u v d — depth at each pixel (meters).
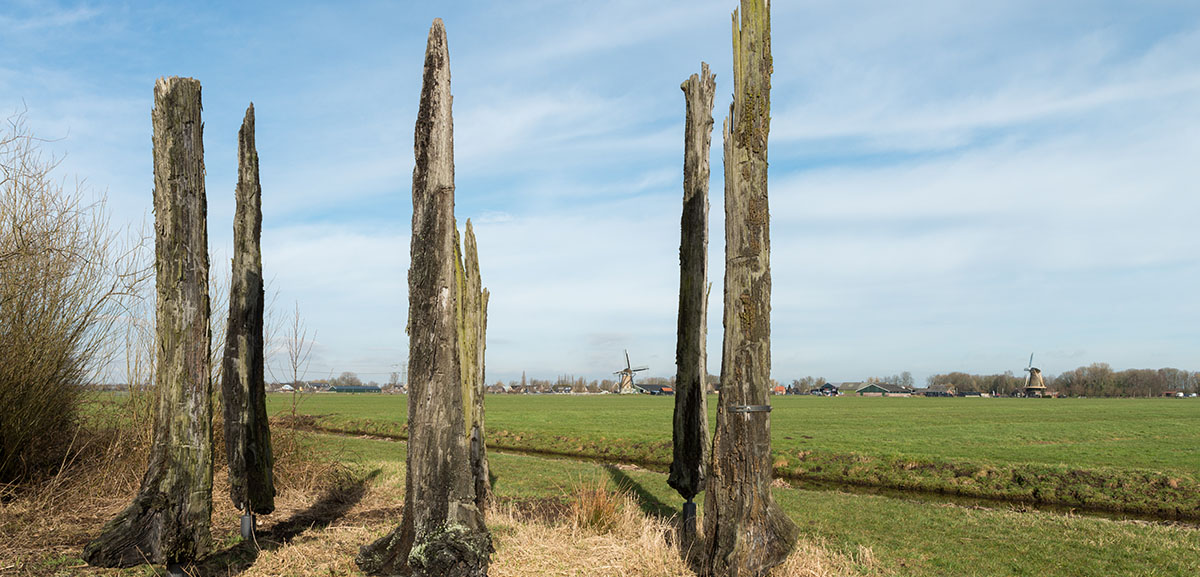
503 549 7.07
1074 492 14.69
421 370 5.04
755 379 6.13
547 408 57.00
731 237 6.28
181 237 5.47
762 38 6.30
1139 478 14.93
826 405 67.94
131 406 10.27
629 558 6.70
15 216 9.08
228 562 6.51
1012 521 9.79
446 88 5.17
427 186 5.09
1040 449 22.53
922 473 17.09
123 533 5.13
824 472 18.33
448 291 5.08
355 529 7.93
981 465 17.11
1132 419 41.09
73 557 6.48
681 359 7.78
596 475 13.62
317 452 12.30
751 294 6.17
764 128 6.28
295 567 6.43
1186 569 7.30
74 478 9.07
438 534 4.86
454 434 5.04
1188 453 21.52
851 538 8.61
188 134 5.54
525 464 16.28
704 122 8.00
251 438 7.31
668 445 22.25
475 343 8.78
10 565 6.05
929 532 9.05
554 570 6.35
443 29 5.19
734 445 6.12
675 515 9.16
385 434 30.11
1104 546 8.29
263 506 7.39
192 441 5.43
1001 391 155.00
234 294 7.40
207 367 5.59
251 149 7.46
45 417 9.51
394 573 5.07
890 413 49.41
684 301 7.87
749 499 6.02
